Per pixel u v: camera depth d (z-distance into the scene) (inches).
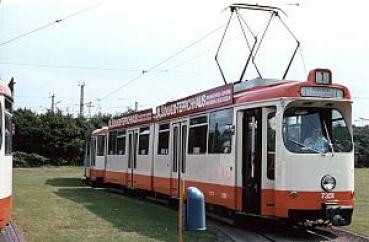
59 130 2495.1
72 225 535.2
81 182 1328.7
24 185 1136.8
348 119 525.0
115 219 586.6
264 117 525.7
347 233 529.3
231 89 581.0
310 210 498.0
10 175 470.6
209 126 635.5
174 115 760.3
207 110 643.5
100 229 511.8
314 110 517.0
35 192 943.7
